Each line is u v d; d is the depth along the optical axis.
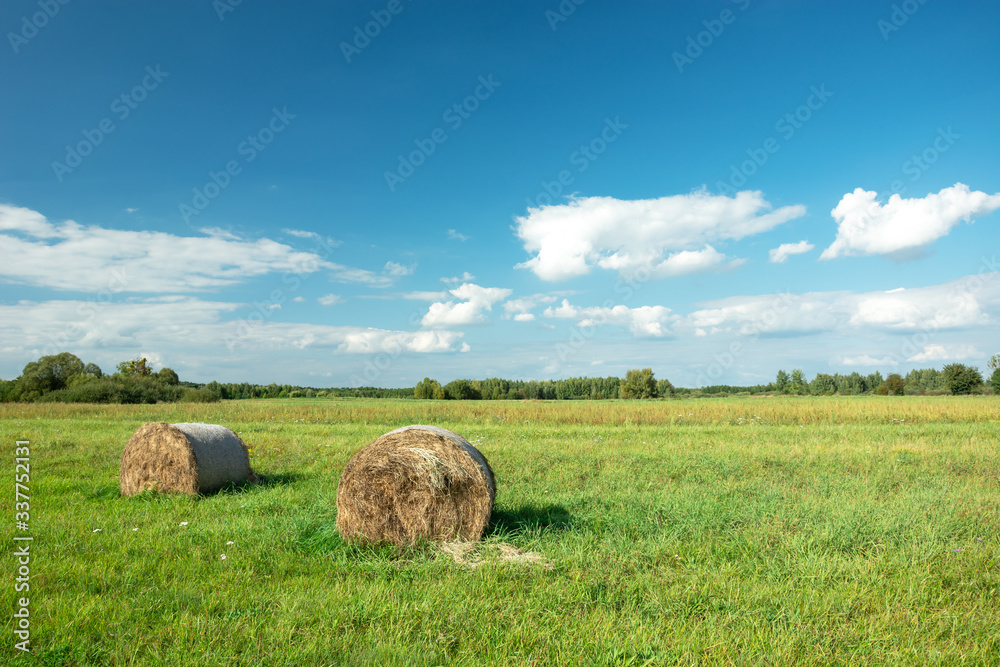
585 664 3.49
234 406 32.56
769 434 16.44
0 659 3.45
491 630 3.91
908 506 7.04
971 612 4.21
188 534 6.27
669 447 13.33
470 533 6.26
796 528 6.36
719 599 4.44
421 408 27.59
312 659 3.50
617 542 5.91
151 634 3.82
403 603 4.33
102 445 13.93
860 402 28.12
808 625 3.99
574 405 29.39
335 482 9.59
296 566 5.33
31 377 49.75
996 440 14.08
